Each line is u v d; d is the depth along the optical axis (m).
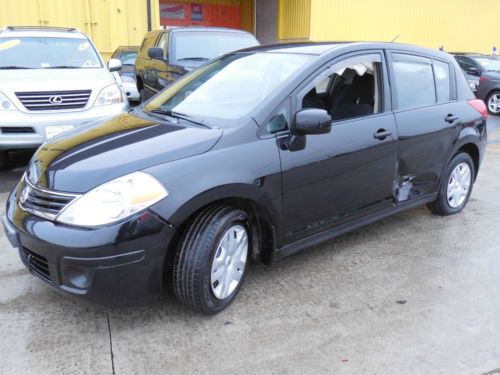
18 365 2.48
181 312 2.98
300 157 3.14
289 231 3.22
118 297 2.54
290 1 17.20
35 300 3.07
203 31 7.98
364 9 17.12
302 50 3.62
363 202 3.71
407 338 2.77
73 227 2.47
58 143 3.16
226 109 3.24
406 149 3.93
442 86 4.45
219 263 2.85
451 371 2.50
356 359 2.58
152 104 3.84
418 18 18.45
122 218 2.46
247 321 2.90
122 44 12.68
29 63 6.28
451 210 4.71
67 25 11.88
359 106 3.69
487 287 3.37
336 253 3.87
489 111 12.55
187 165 2.68
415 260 3.77
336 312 3.02
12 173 5.93
